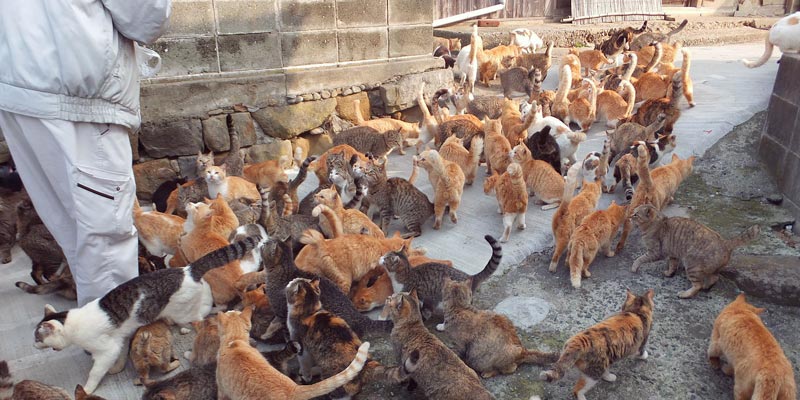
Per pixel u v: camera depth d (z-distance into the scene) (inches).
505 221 199.2
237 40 254.5
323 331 132.3
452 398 121.9
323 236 185.3
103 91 131.7
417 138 293.9
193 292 146.3
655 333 156.0
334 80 284.4
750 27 553.0
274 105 268.7
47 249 173.6
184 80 247.8
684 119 290.4
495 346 138.3
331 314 139.1
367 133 270.8
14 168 218.5
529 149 244.5
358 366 115.8
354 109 295.0
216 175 207.8
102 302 136.2
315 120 281.9
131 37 133.5
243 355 120.2
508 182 199.8
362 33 289.4
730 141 266.5
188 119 249.9
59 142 130.3
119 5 127.1
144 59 161.8
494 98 323.0
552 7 549.0
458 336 141.8
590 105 294.4
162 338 142.3
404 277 156.9
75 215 137.7
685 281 177.6
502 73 360.8
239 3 250.1
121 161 140.6
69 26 123.0
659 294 171.9
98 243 141.3
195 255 167.2
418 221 208.8
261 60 262.8
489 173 257.6
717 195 229.0
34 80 126.1
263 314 151.3
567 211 182.4
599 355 128.0
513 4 538.9
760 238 197.2
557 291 175.8
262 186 240.5
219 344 132.9
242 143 265.6
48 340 128.9
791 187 213.6
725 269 176.7
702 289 172.1
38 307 171.6
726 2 602.9
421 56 315.0
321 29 275.4
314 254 164.1
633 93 299.1
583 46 489.1
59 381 142.3
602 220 179.6
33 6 124.4
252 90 261.3
